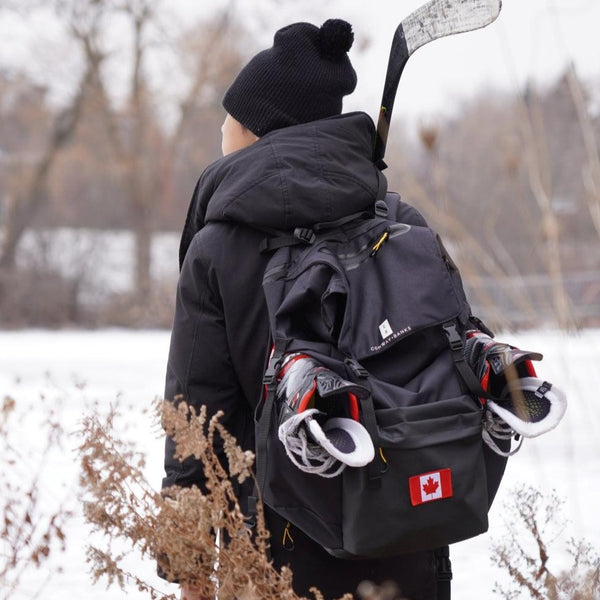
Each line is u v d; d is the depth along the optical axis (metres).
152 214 65.62
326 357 4.26
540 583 5.30
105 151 66.38
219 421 4.66
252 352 4.59
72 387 23.36
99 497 4.43
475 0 4.55
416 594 4.68
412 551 4.23
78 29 65.06
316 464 4.15
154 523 4.45
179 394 4.63
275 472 4.25
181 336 4.67
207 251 4.61
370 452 3.99
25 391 21.83
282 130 4.70
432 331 4.43
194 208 4.94
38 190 62.84
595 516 9.77
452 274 4.65
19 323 56.09
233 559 4.27
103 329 56.66
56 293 56.75
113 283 60.09
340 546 4.22
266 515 4.54
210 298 4.64
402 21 4.82
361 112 4.82
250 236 4.61
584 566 5.18
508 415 4.26
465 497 4.16
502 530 9.38
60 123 65.00
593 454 13.30
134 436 14.09
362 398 4.12
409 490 4.11
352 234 4.59
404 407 4.19
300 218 4.52
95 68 65.69
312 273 4.38
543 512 9.09
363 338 4.34
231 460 4.27
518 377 4.49
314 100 4.89
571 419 15.56
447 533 4.18
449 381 4.34
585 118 5.26
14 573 7.73
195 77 67.56
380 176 4.80
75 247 57.59
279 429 4.06
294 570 4.54
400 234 4.58
